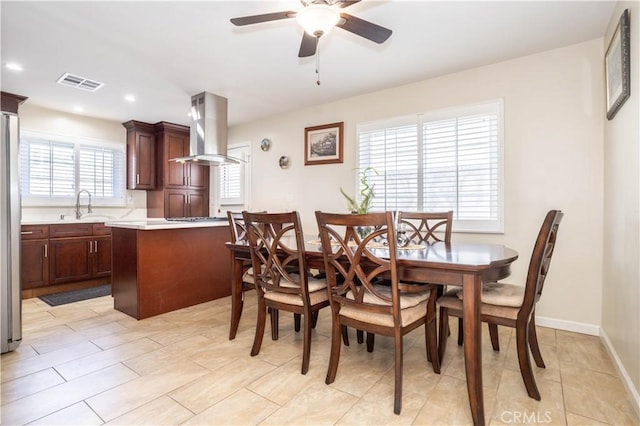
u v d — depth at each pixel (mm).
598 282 2668
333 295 1939
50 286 4074
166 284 3273
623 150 2051
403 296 1931
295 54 2934
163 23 2432
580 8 2266
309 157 4488
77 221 4293
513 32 2574
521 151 2990
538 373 2051
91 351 2377
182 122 5176
